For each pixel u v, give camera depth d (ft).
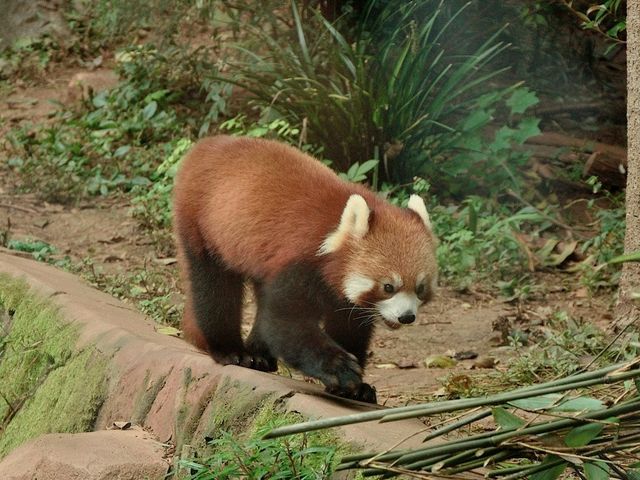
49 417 29.37
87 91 64.64
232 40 61.16
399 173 50.67
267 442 20.16
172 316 36.58
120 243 46.55
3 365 32.89
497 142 50.67
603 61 62.95
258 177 26.13
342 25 57.41
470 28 60.70
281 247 24.79
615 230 44.93
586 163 52.47
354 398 24.30
